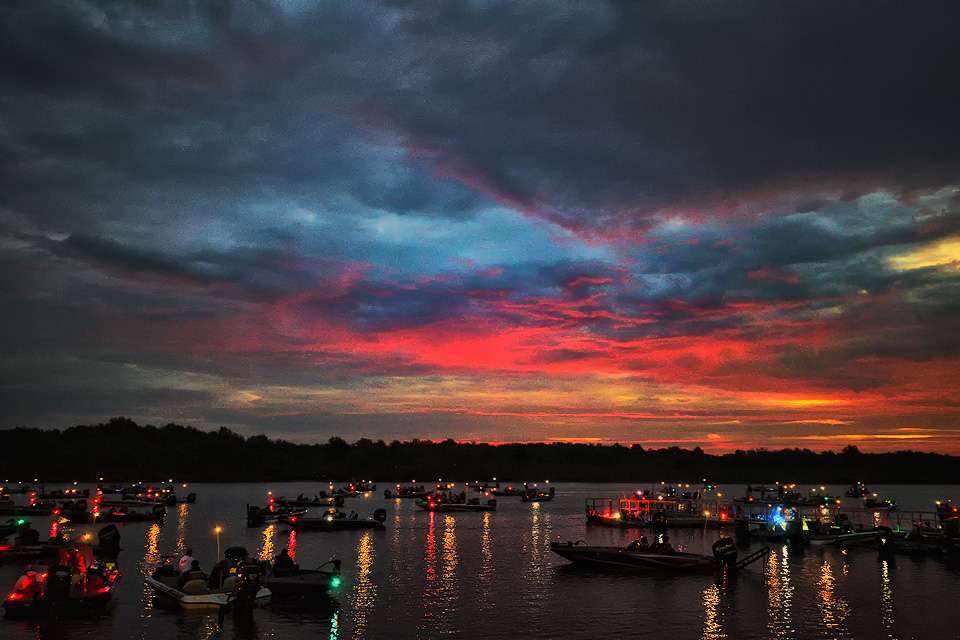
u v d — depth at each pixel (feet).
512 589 160.56
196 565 145.07
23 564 177.88
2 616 124.36
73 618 125.49
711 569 184.44
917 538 233.35
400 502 542.57
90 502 440.45
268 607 136.98
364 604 142.82
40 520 335.26
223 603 130.82
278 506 428.97
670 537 282.56
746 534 252.01
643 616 134.72
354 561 206.90
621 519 322.75
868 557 221.25
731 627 127.03
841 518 278.87
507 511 447.01
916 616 135.95
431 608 139.74
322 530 302.66
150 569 182.39
